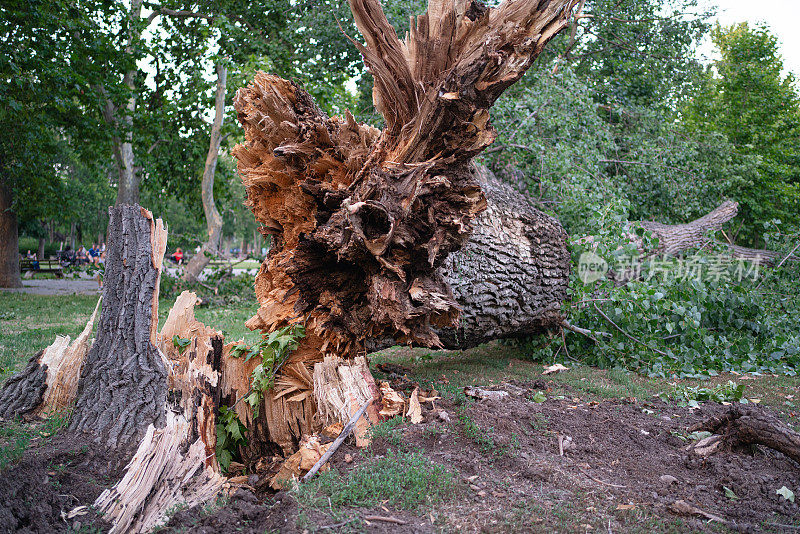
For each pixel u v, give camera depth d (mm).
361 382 3535
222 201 18578
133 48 13234
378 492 2605
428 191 3354
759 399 4988
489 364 6262
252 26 14688
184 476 2715
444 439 3207
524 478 2895
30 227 25547
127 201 14773
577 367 6164
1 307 10141
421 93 3365
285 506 2498
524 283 5711
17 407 3484
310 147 3926
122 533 2412
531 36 3346
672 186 11211
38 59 10844
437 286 3674
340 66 14227
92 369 3461
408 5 11172
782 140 19734
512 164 9703
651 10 15008
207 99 15094
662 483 2994
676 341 6617
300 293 3758
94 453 2928
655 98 14867
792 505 2742
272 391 3703
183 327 3783
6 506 2365
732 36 21484
